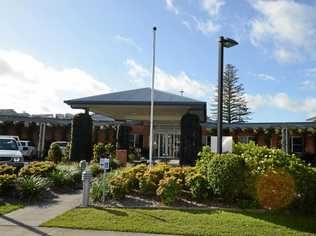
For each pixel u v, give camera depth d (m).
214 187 10.32
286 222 8.52
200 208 9.93
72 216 8.93
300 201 9.64
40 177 12.66
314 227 8.13
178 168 11.72
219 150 11.38
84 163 14.73
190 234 7.48
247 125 34.06
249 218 8.81
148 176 11.32
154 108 21.67
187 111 22.14
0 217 8.99
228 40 11.99
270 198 9.62
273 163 9.90
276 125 33.19
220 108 11.74
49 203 10.89
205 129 34.50
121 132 29.42
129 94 21.70
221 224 8.22
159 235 7.43
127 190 11.19
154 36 19.08
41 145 35.03
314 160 31.73
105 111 24.48
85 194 10.24
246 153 10.87
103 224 8.16
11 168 13.34
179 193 10.88
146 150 35.22
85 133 22.16
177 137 35.03
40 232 7.58
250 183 10.03
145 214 9.16
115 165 20.42
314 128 32.31
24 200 11.12
